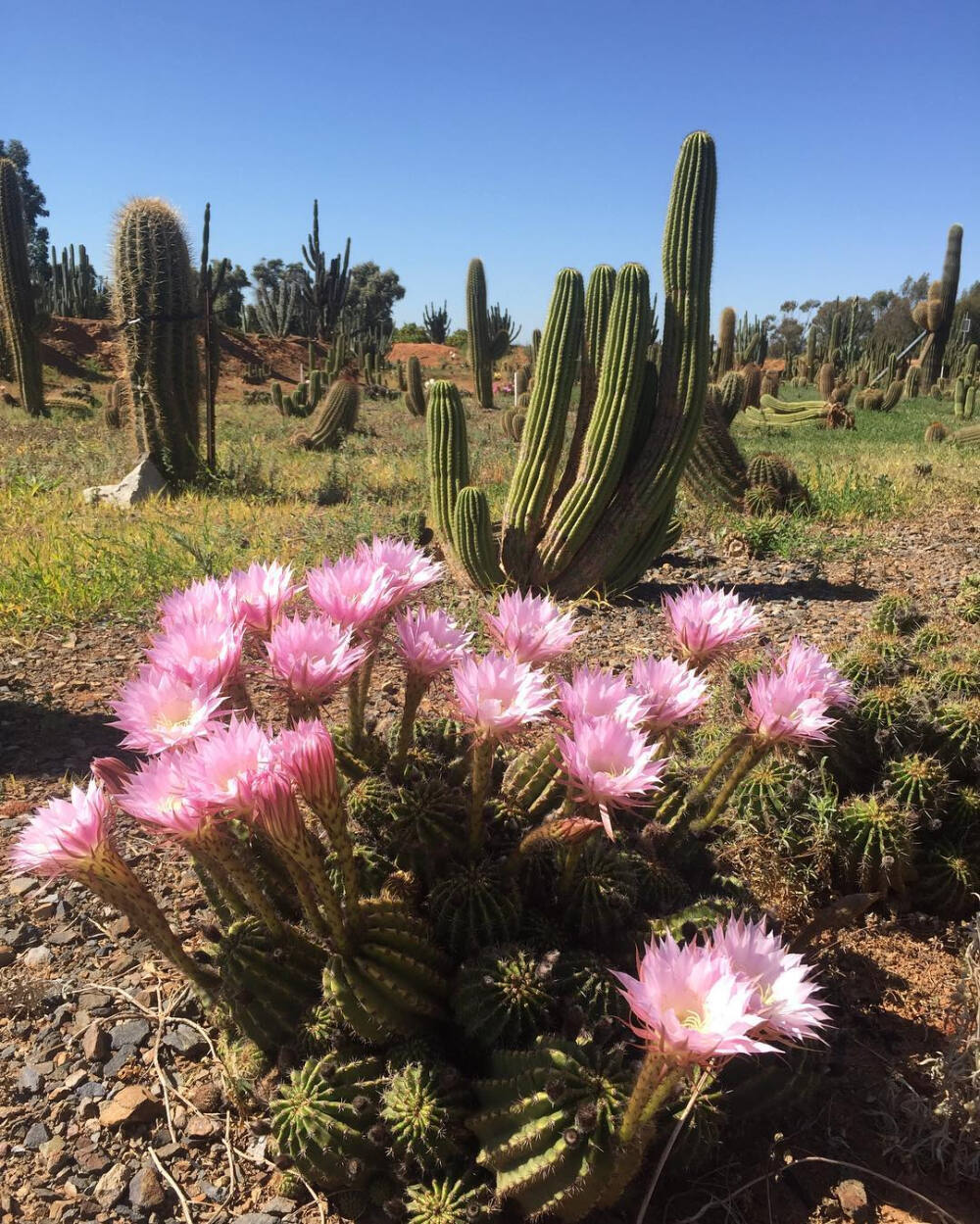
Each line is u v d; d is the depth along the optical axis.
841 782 1.49
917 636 1.88
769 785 1.41
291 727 0.87
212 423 4.91
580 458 3.02
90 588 2.76
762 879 1.39
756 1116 1.04
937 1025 1.23
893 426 10.40
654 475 2.93
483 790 1.00
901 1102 1.10
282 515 4.04
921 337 16.80
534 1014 0.94
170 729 0.82
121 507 4.21
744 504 4.21
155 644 0.92
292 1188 1.00
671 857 1.16
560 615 0.99
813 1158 1.00
